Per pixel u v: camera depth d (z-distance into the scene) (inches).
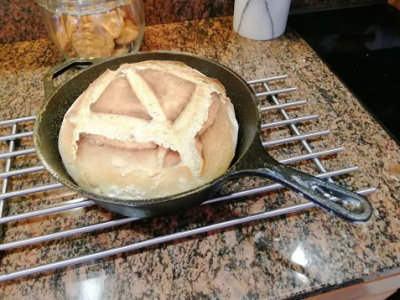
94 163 13.3
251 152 12.8
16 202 16.0
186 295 12.9
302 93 21.7
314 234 14.6
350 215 11.1
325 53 25.4
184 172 13.1
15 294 13.0
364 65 24.4
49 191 16.4
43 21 24.2
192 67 18.1
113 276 13.5
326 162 17.5
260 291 13.0
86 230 14.3
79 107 14.7
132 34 22.1
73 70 22.8
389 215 15.2
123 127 13.4
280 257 13.9
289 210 14.8
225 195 15.5
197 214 15.3
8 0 23.6
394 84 22.7
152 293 13.0
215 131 14.2
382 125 19.5
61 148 14.4
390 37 26.8
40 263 13.9
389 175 16.9
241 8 25.0
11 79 23.0
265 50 25.3
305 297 13.5
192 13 27.6
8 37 25.7
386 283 15.2
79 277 13.5
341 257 13.9
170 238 14.0
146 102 14.0
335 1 29.4
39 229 15.0
